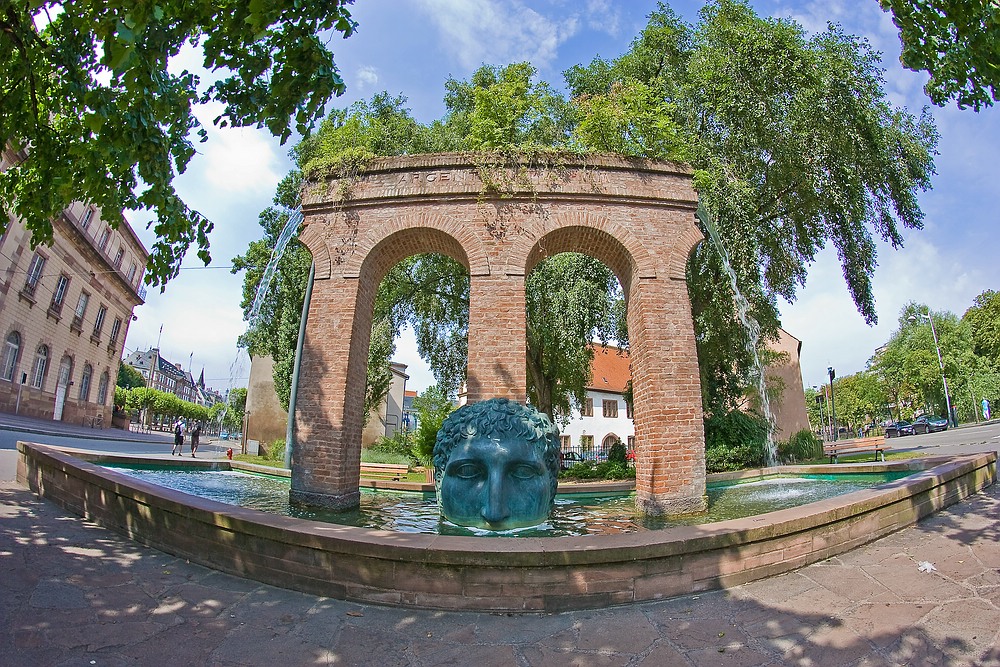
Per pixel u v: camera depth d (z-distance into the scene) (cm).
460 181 1028
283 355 2272
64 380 3662
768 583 478
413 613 433
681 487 898
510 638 394
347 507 924
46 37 659
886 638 371
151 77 446
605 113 1167
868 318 1866
